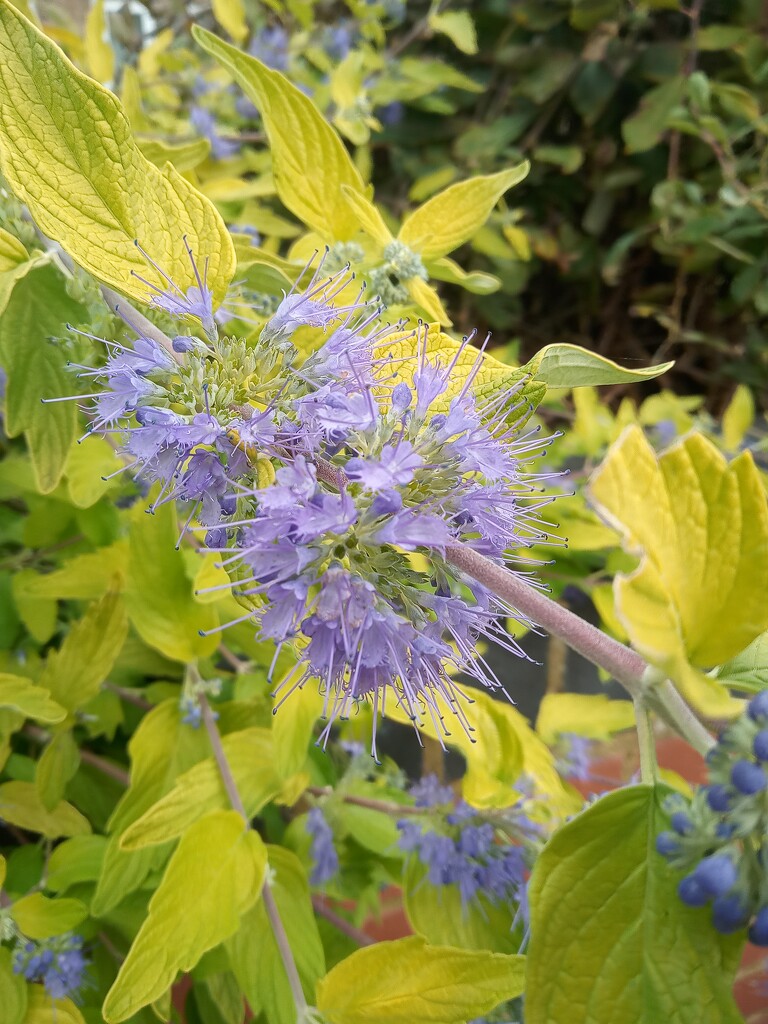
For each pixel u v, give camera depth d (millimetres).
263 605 107
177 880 140
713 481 96
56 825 188
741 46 414
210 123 280
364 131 323
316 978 166
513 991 136
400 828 189
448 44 457
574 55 428
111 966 198
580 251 464
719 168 445
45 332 148
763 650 114
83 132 104
